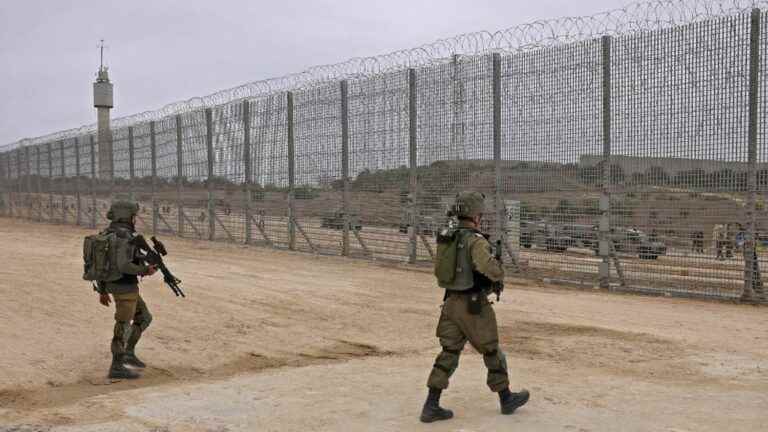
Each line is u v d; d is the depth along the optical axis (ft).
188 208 82.89
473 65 48.16
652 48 38.73
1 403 20.61
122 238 23.03
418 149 52.39
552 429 16.94
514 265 45.85
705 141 36.63
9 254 58.03
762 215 34.83
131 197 96.99
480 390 20.84
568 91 42.63
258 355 26.91
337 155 60.03
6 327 29.40
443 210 50.55
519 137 45.37
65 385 22.82
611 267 40.93
